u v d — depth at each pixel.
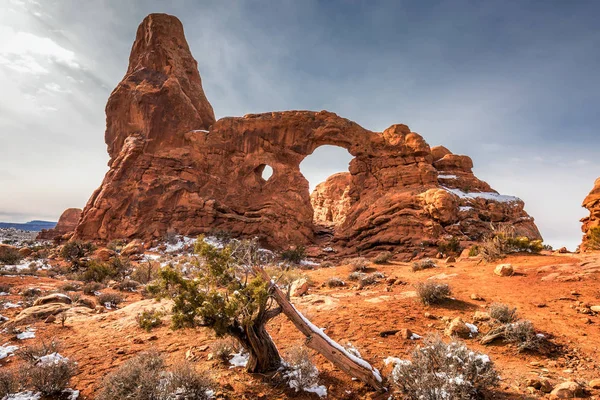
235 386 5.06
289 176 44.19
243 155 45.03
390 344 6.51
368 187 43.00
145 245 35.28
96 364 6.30
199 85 51.84
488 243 16.52
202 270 5.54
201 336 7.62
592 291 8.95
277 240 39.19
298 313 5.31
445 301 9.20
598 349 5.82
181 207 39.72
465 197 37.03
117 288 16.72
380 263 20.52
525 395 4.43
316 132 44.97
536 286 10.10
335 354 5.06
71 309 10.89
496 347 6.19
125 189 40.00
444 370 4.44
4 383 4.96
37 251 33.00
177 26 51.56
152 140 42.69
